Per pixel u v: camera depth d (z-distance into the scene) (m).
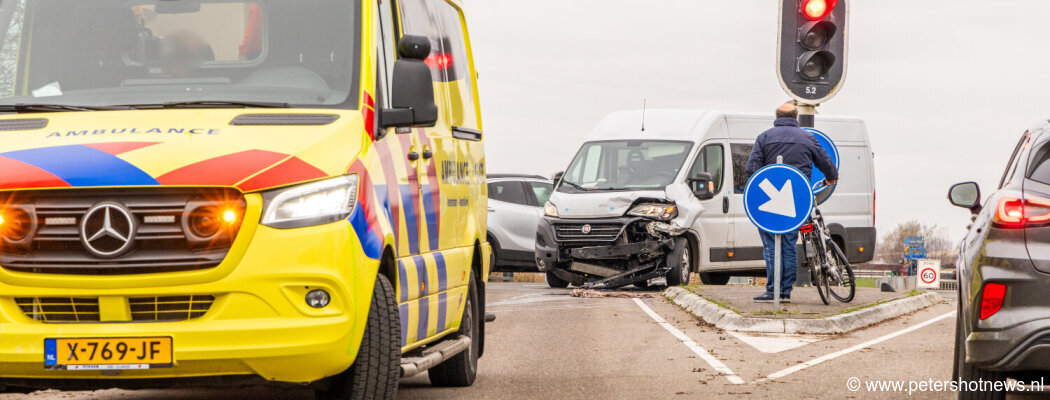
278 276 6.31
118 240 6.28
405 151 7.64
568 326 14.39
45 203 6.35
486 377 9.84
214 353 6.29
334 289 6.42
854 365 10.62
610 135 22.67
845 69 15.97
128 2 7.62
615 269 21.52
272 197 6.37
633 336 13.18
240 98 7.20
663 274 21.17
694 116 22.59
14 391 7.19
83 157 6.42
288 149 6.56
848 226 24.73
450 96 9.08
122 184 6.28
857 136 25.27
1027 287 7.24
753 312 14.30
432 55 8.64
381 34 7.64
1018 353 7.20
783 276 15.92
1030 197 7.39
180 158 6.39
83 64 7.44
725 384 9.36
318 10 7.51
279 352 6.32
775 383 9.43
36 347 6.31
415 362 7.52
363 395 6.93
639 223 21.22
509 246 24.06
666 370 10.23
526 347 12.07
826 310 14.84
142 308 6.38
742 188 22.72
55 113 7.10
